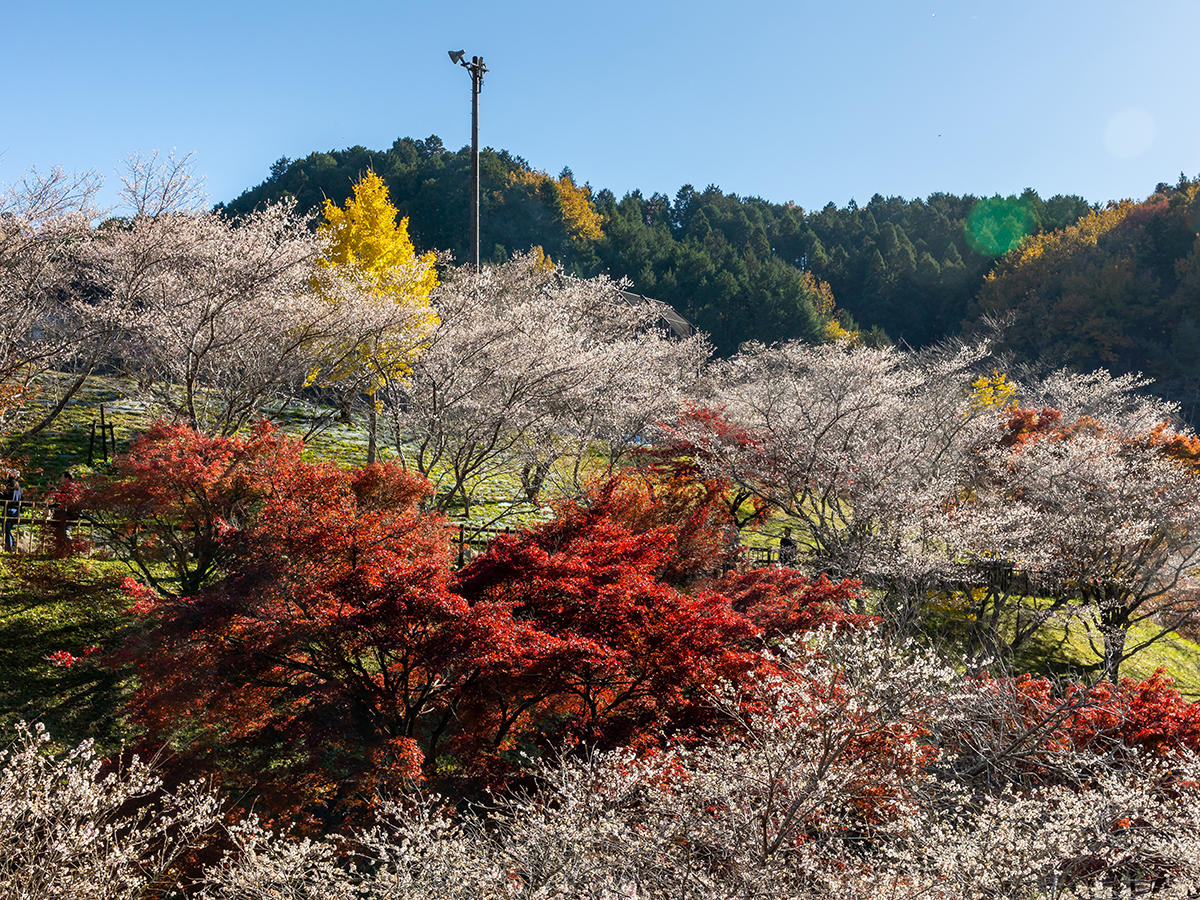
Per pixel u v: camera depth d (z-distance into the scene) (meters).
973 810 6.98
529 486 19.47
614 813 5.87
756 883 5.14
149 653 8.85
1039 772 7.94
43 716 9.80
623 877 5.55
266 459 11.48
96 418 19.23
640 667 9.07
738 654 8.70
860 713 5.70
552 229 83.19
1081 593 17.97
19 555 12.67
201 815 6.87
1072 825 5.68
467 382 17.14
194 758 8.61
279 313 16.06
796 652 6.45
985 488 19.50
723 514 16.44
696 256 76.75
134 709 8.90
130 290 13.66
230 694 8.68
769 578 12.73
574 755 7.58
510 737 9.18
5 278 12.67
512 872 5.82
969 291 82.44
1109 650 15.30
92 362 14.09
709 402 24.23
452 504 18.23
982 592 17.58
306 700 8.95
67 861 5.71
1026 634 15.88
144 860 7.16
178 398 16.41
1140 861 5.94
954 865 5.37
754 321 69.50
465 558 14.47
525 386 16.88
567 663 8.42
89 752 6.26
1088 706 8.84
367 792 7.92
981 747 7.88
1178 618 18.39
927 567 14.73
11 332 12.77
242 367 16.83
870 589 15.07
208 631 8.81
